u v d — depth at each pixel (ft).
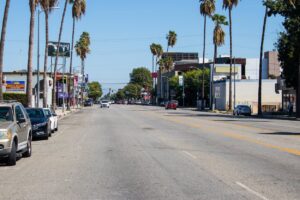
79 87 469.98
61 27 214.28
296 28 193.57
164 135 91.45
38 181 40.24
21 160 55.06
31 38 135.44
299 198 32.58
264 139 81.76
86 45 385.09
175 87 461.37
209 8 290.15
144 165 49.49
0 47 108.68
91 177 41.98
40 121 83.97
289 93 254.88
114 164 50.47
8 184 38.91
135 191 35.29
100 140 81.46
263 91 329.93
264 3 198.90
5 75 300.61
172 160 53.47
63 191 35.53
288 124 135.13
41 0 167.53
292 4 189.98
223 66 414.41
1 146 49.16
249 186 37.14
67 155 59.57
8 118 52.70
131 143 75.05
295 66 202.69
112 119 165.68
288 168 47.09
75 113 236.63
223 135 90.94
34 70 363.35
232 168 47.09
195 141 78.18
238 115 220.02
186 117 181.57
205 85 410.31
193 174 43.32
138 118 172.04
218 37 289.33
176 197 33.04
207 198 32.63
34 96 239.91
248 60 454.81
